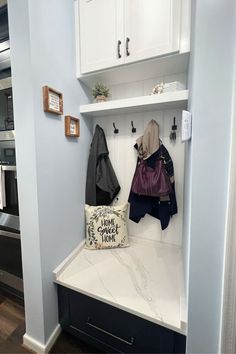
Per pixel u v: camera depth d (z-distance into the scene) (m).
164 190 1.33
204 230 0.79
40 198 1.06
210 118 0.74
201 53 0.72
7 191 1.34
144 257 1.45
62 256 1.29
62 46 1.21
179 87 1.25
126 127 1.60
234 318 0.79
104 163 1.58
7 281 1.53
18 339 1.26
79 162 1.47
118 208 1.57
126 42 1.22
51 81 1.11
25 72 0.98
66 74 1.26
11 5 0.97
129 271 1.28
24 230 1.12
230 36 0.69
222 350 0.83
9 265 1.48
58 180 1.22
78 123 1.39
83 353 1.18
